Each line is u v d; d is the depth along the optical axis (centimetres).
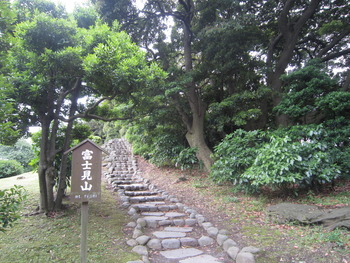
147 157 1284
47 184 527
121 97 574
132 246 384
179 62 1212
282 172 527
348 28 985
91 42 496
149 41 1031
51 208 524
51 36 470
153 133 1172
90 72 454
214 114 939
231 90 998
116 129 2192
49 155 522
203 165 993
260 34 952
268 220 479
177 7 1060
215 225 486
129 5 873
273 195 618
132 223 482
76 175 301
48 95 497
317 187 583
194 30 980
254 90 966
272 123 1045
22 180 918
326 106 682
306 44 1236
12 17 296
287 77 783
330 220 403
